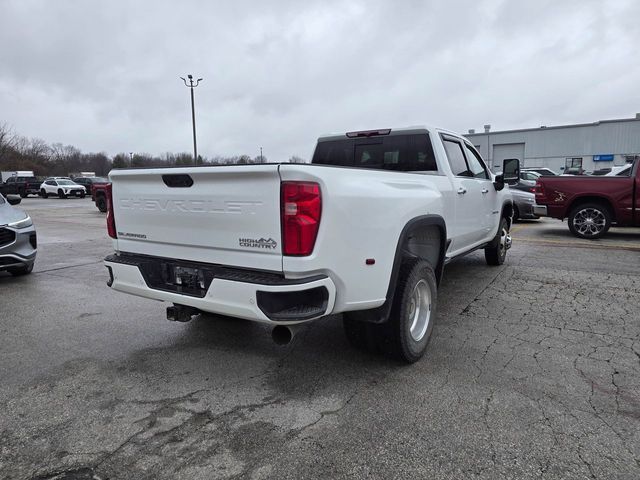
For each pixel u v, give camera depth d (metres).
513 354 3.76
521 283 6.14
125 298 5.70
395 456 2.44
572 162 48.47
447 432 2.65
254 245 2.83
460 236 5.11
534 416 2.80
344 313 3.28
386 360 3.64
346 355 3.78
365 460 2.41
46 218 18.28
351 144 5.39
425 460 2.40
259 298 2.72
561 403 2.96
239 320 4.71
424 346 3.69
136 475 2.31
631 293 5.61
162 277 3.38
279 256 2.74
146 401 3.07
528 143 50.44
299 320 2.69
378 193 3.11
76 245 10.56
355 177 3.03
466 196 5.15
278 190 2.68
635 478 2.25
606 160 46.72
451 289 5.84
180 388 3.25
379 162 5.18
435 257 4.16
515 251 8.62
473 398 3.03
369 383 3.27
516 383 3.24
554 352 3.80
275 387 3.24
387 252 3.18
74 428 2.75
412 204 3.48
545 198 10.36
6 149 68.38
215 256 3.05
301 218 2.65
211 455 2.47
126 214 3.61
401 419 2.79
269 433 2.67
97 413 2.92
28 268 7.03
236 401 3.05
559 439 2.57
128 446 2.56
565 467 2.33
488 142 52.69
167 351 3.93
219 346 4.02
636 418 2.78
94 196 21.91
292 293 2.71
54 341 4.20
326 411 2.90
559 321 4.59
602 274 6.63
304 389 3.20
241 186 2.82
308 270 2.70
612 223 10.16
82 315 4.99
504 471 2.31
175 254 3.30
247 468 2.36
